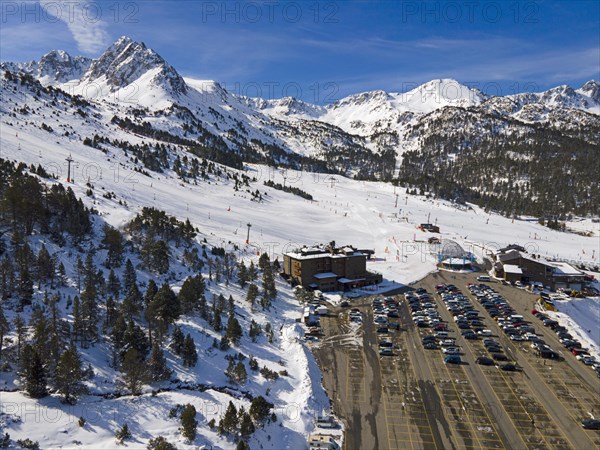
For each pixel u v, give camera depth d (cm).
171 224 11250
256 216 17600
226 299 8788
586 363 7112
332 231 17225
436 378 6644
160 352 5894
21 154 15612
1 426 4528
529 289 11050
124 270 8738
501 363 7075
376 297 10388
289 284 10894
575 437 5300
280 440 5138
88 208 11350
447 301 9894
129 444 4638
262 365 6838
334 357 7312
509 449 5084
